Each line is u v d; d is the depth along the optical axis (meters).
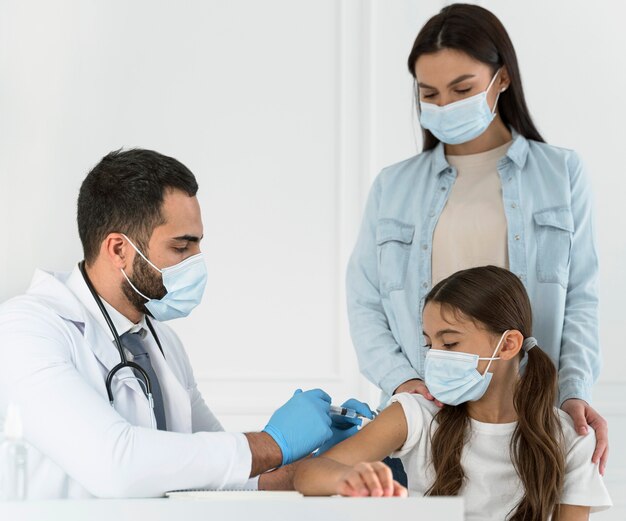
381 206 2.20
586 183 2.13
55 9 3.44
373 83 3.50
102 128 3.43
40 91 3.42
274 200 3.47
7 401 1.62
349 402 2.00
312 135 3.49
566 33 3.51
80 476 1.55
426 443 1.96
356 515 1.30
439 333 1.95
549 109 3.49
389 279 2.14
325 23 3.51
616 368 3.47
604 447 1.94
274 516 1.30
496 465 1.94
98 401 1.59
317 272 3.47
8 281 3.36
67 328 1.73
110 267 1.78
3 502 1.28
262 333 3.45
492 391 1.97
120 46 3.45
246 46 3.49
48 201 3.39
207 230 3.45
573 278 2.10
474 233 2.08
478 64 2.02
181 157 3.45
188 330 3.42
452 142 2.08
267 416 3.43
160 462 1.53
